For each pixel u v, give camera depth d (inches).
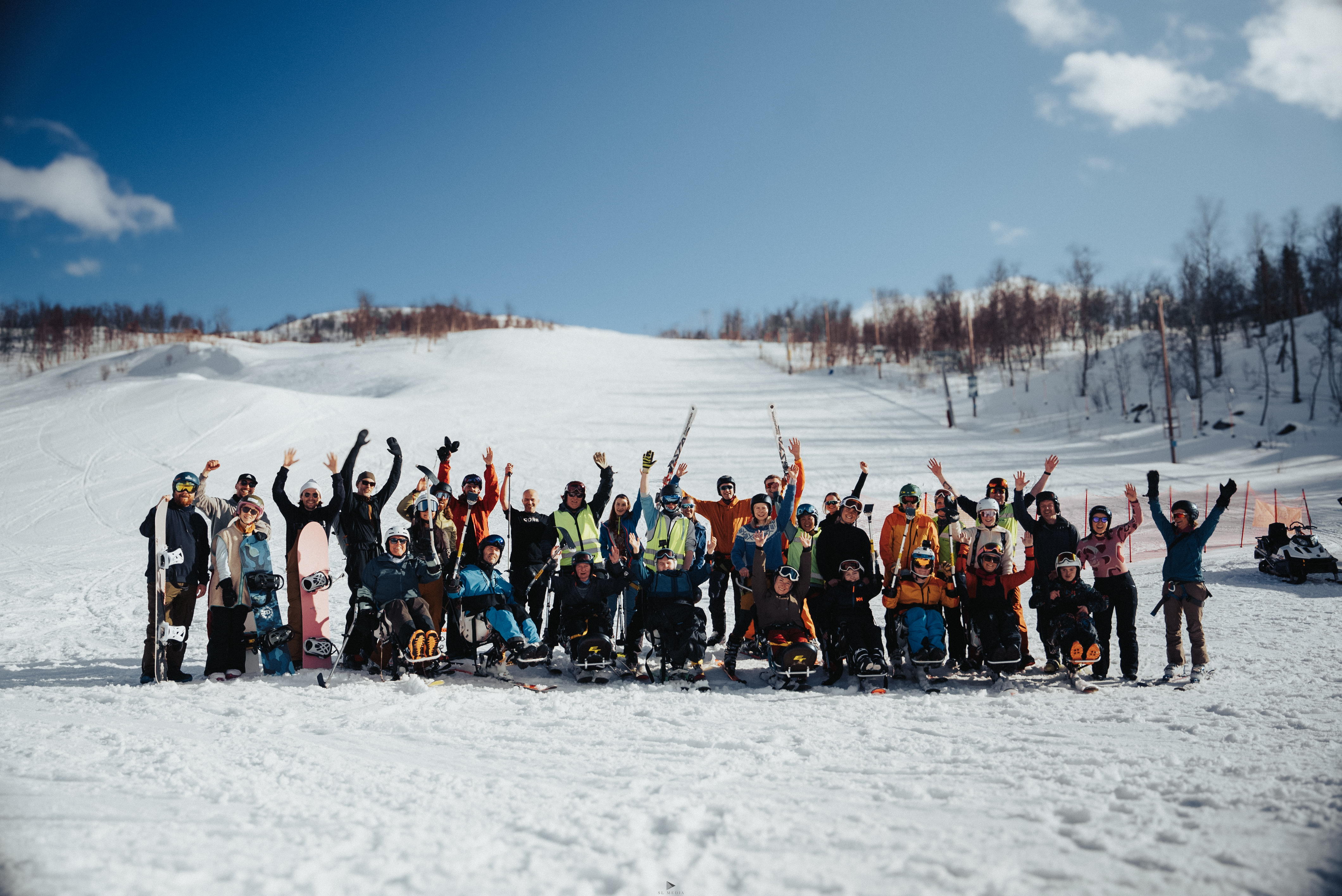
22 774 171.6
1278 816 136.3
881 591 287.0
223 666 285.7
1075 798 149.9
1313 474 951.6
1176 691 236.8
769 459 1165.1
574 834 135.1
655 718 224.7
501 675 277.1
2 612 495.8
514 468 1087.0
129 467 1103.0
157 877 116.3
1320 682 235.3
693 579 287.9
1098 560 266.7
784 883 115.6
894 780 164.6
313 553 303.7
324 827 140.0
